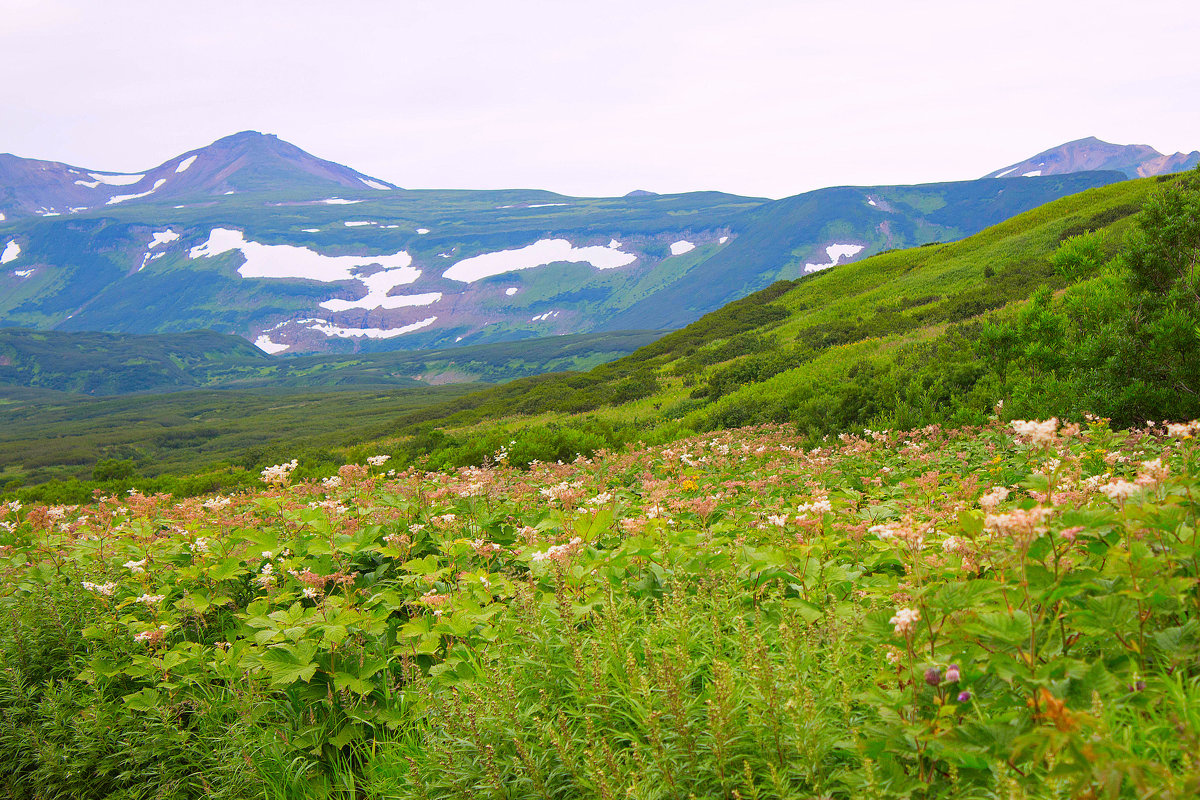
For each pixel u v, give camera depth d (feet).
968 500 20.04
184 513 31.14
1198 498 11.78
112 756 16.38
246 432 518.78
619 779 10.19
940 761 9.19
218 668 17.90
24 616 20.93
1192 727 7.97
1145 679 9.15
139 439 506.07
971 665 9.42
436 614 17.95
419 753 14.43
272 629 17.99
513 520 28.12
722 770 9.97
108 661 18.93
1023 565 9.32
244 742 15.70
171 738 16.49
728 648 14.19
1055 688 8.24
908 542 10.99
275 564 23.79
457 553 21.67
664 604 16.55
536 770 11.05
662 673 11.24
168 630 18.75
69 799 16.20
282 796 15.11
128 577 23.75
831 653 12.16
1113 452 24.77
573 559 17.99
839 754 10.16
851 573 16.01
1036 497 15.97
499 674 13.19
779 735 10.21
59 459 438.81
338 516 24.99
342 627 17.08
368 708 16.85
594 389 178.50
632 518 23.94
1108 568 10.08
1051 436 12.83
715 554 18.83
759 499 28.14
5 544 31.07
